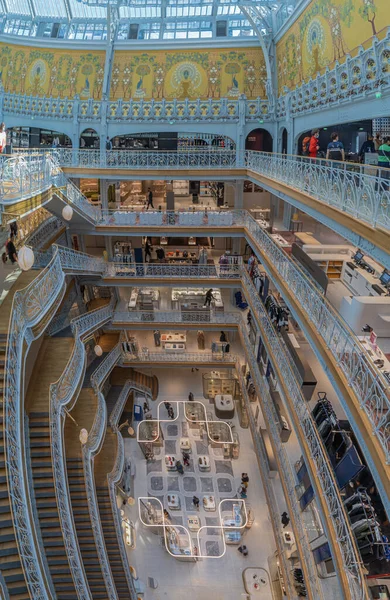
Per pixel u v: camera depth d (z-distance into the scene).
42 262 15.65
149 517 16.95
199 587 14.63
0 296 11.01
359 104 11.38
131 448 20.50
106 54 20.73
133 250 23.53
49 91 21.41
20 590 6.78
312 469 9.49
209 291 23.20
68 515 9.57
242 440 20.77
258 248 17.00
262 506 17.58
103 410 15.95
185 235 20.95
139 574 15.02
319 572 9.61
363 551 7.89
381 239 6.85
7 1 22.39
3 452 7.25
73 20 22.33
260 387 16.14
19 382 7.90
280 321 14.30
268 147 23.14
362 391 7.02
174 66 20.94
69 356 14.20
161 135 23.27
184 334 24.98
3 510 7.04
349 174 8.45
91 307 23.88
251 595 14.26
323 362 8.94
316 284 11.64
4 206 10.10
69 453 13.09
